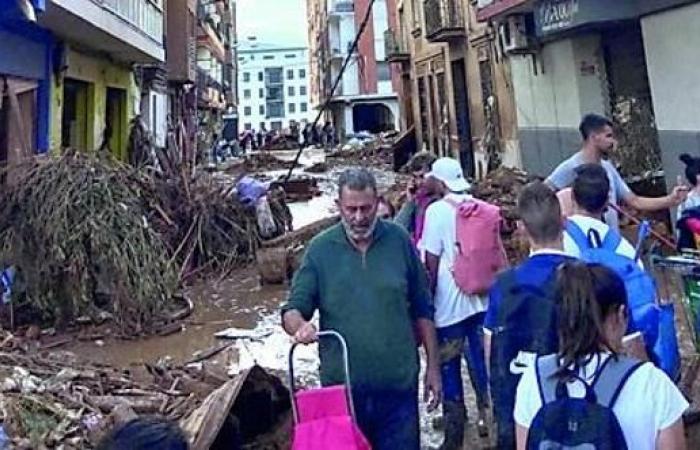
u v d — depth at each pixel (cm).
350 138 4959
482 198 1348
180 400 547
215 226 1175
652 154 1207
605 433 209
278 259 1081
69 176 838
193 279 1103
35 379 563
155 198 1086
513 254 919
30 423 473
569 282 228
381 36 5241
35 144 1305
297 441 307
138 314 848
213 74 4312
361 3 5300
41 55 1312
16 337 776
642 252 506
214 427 420
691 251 523
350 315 357
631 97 1245
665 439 212
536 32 1366
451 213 486
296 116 15462
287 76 15438
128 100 1977
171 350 777
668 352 367
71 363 670
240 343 798
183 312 906
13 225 823
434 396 389
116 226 840
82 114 1650
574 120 1352
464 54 2020
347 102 5300
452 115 2161
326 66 6312
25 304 846
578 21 1170
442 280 487
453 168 515
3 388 523
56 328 845
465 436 510
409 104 2948
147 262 859
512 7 1377
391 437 358
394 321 359
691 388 455
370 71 5262
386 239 370
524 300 310
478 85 1912
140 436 168
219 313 930
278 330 845
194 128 3139
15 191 829
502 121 1727
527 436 223
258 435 489
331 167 3303
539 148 1509
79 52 1541
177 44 2584
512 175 1478
